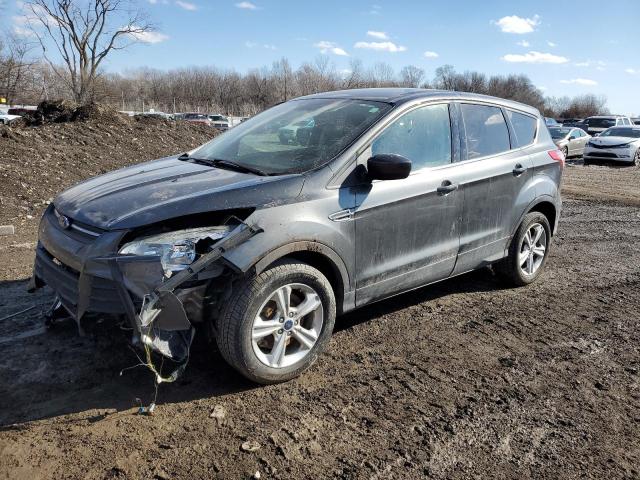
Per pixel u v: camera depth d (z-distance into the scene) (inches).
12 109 1555.1
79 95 1551.4
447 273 183.3
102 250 123.3
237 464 111.0
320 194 143.3
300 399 134.9
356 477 109.3
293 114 182.7
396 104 167.6
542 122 225.8
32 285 149.6
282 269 134.5
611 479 112.9
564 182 586.2
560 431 128.0
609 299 215.9
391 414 130.8
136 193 137.4
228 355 132.9
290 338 144.2
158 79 2854.3
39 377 138.1
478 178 184.1
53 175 385.7
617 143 774.5
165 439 117.5
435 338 172.6
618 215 401.4
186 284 126.7
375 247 156.0
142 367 144.5
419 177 166.2
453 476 111.4
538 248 224.2
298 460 113.1
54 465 107.8
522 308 201.2
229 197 133.0
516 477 112.1
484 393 142.2
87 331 159.5
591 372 156.3
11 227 273.1
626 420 133.8
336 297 152.8
